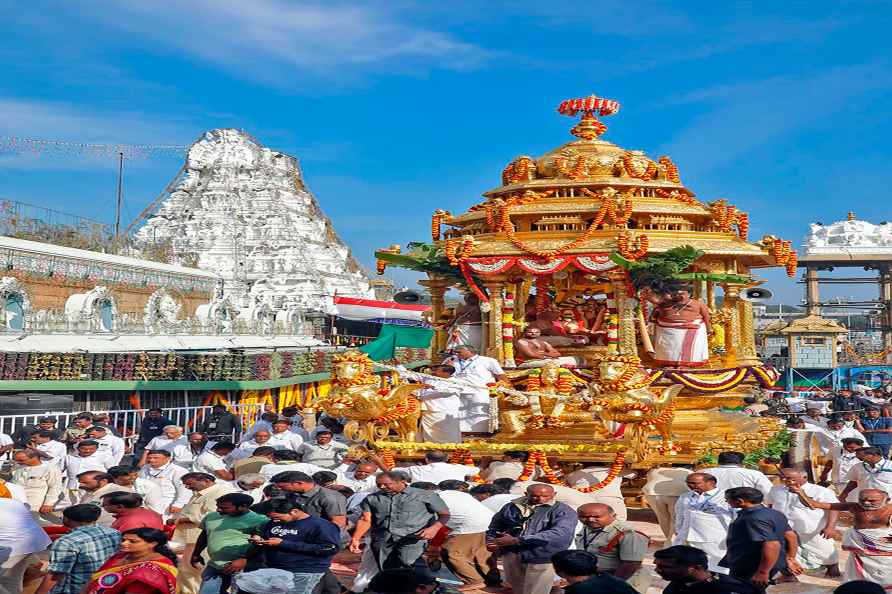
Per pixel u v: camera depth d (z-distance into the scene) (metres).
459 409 12.23
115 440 14.42
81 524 7.80
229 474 12.80
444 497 9.34
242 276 58.50
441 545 9.59
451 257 13.02
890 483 10.96
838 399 24.09
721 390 12.35
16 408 21.20
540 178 14.52
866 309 65.81
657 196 13.95
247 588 7.18
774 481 12.36
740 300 14.59
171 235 60.50
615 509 10.41
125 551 6.89
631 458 11.11
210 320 39.25
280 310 49.22
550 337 13.80
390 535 8.41
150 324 34.06
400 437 12.23
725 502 8.88
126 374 24.38
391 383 12.41
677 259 12.19
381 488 8.65
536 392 11.79
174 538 9.91
